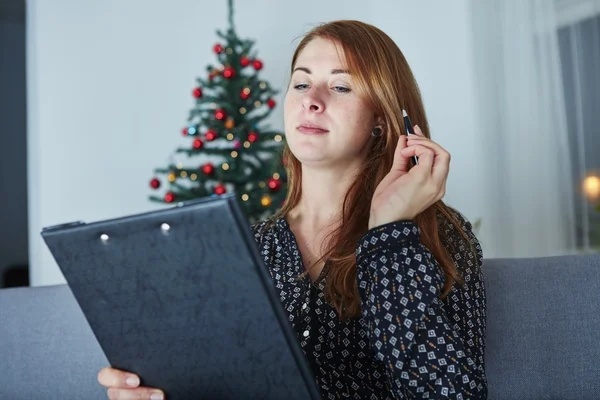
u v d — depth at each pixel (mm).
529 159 3473
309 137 1172
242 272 755
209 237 750
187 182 4242
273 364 795
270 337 780
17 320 1318
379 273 972
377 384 1080
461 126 3967
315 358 1100
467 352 977
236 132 3250
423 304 946
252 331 782
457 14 3961
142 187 4297
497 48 3633
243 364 808
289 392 809
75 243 797
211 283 772
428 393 921
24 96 5359
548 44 3379
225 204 731
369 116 1195
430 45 4199
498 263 1281
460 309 1061
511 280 1251
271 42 4457
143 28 4355
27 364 1298
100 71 4266
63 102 4203
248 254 745
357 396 1079
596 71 3164
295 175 1314
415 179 1004
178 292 788
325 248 1214
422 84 4270
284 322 771
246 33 4445
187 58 4418
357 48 1188
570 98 3299
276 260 1216
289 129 1199
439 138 4121
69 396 1283
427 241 1101
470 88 3891
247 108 3320
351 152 1191
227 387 833
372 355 1087
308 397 806
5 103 5316
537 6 3426
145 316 817
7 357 1303
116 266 797
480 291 1123
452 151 4020
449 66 4047
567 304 1222
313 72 1187
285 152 1336
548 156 3385
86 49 4254
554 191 3365
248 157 3434
